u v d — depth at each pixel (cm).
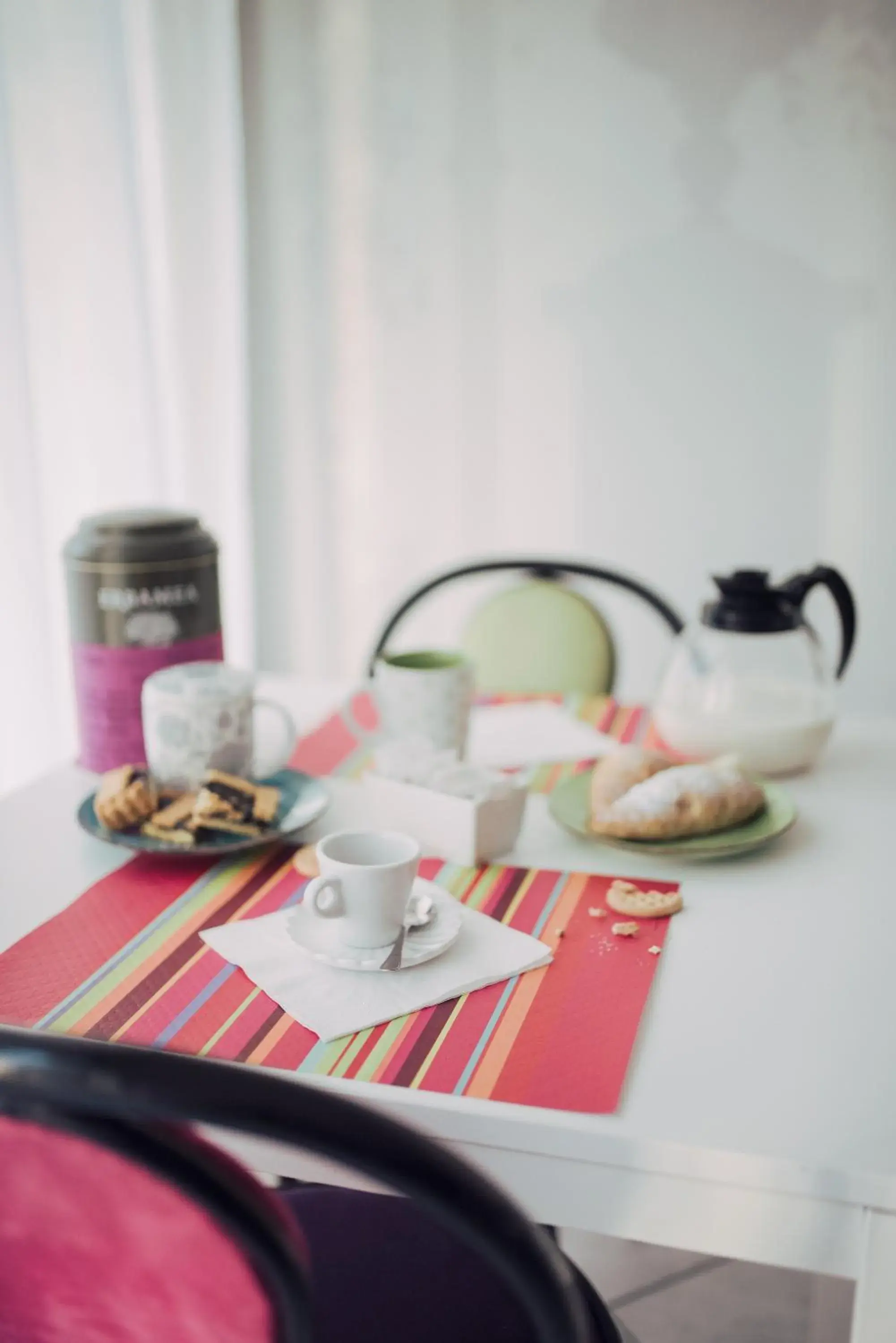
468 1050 73
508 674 175
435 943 84
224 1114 45
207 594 120
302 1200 88
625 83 230
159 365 219
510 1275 49
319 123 245
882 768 125
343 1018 76
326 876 82
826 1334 128
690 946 87
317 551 268
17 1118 43
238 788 104
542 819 111
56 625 191
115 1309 50
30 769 180
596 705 147
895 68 219
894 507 238
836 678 130
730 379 239
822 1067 72
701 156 230
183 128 221
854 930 89
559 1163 67
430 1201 48
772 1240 66
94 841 107
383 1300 79
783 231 230
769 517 244
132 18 202
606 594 253
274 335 258
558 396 248
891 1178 62
